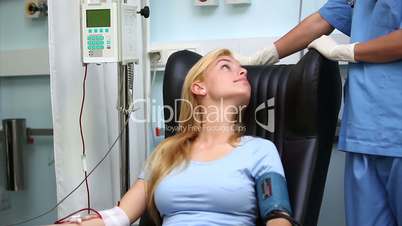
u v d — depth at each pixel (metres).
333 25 1.56
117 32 1.54
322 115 1.34
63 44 1.76
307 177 1.28
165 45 2.05
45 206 2.35
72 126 1.79
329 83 1.37
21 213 2.39
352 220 1.37
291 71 1.46
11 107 2.40
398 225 1.31
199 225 1.25
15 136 2.27
